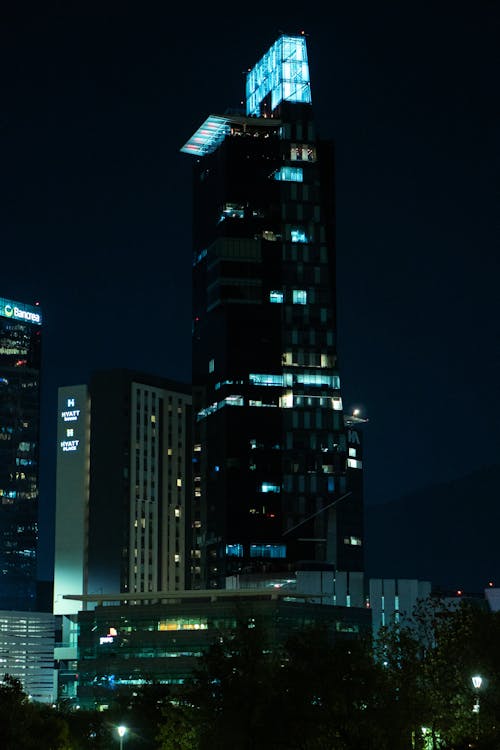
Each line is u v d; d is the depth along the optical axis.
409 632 118.25
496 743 95.88
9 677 137.50
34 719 144.12
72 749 164.88
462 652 112.38
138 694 187.38
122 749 170.62
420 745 105.00
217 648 112.94
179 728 139.62
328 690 99.69
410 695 101.50
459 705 106.56
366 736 98.12
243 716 106.00
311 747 99.44
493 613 122.62
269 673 109.88
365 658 103.81
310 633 107.31
